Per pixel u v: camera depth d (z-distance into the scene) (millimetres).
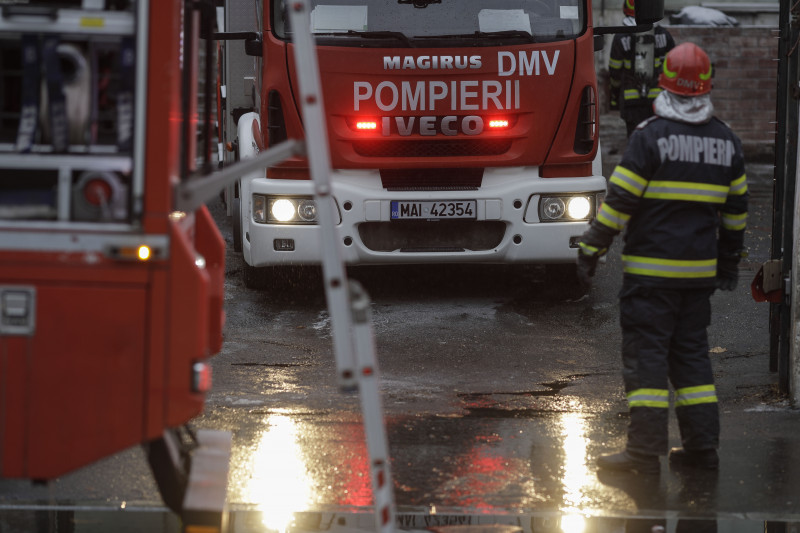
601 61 34875
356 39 16453
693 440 10367
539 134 16688
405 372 13875
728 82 33062
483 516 9195
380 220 16656
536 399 12750
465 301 17781
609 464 10312
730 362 14344
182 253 6914
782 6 12828
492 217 16750
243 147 18766
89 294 6902
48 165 6949
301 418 11852
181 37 8039
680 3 35688
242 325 16156
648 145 9945
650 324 10148
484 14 16625
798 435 11375
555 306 17516
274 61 16547
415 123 16516
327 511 9273
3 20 6934
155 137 6891
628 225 10273
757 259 20625
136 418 6953
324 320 16547
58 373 6930
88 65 6980
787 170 12367
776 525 9078
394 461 10547
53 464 6973
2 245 6887
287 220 16906
